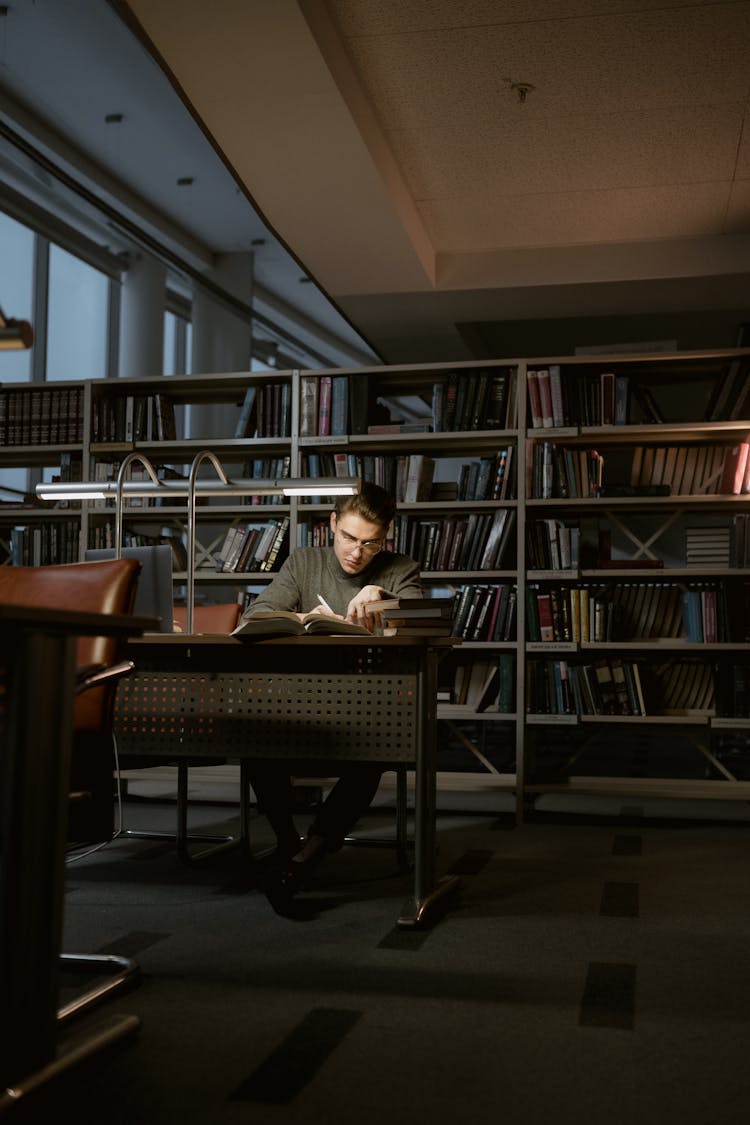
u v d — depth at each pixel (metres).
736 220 5.00
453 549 4.46
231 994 1.84
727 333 6.22
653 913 2.49
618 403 4.38
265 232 8.62
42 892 1.37
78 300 8.31
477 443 4.59
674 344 5.39
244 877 2.91
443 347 6.38
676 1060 1.53
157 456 4.93
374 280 5.36
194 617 3.45
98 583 1.93
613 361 4.39
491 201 4.84
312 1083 1.44
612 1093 1.41
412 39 3.56
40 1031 1.37
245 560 4.65
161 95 6.35
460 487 4.51
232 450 4.82
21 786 1.35
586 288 5.38
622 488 4.32
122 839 3.57
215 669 2.42
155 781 5.34
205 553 4.80
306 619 2.29
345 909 2.51
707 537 4.35
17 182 7.18
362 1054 1.55
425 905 2.37
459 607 4.40
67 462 4.82
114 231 8.02
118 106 6.48
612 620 4.29
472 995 1.84
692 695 4.26
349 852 3.35
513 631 4.36
